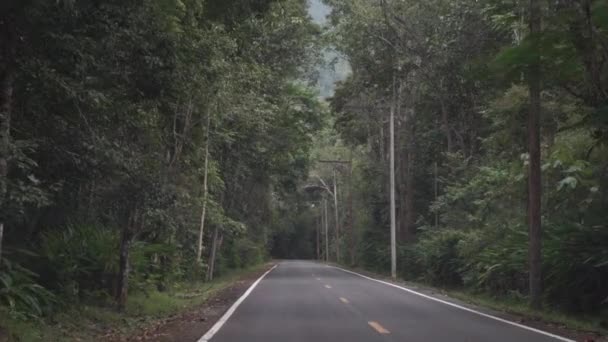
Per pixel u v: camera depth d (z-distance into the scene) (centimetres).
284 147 3688
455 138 3616
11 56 884
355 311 1582
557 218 1872
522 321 1407
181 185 1891
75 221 1515
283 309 1631
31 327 978
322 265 6450
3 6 819
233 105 2138
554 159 1756
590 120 1284
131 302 1552
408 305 1770
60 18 870
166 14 1084
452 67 3041
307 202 9025
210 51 1370
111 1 957
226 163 3403
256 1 1595
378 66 3569
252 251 5675
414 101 3678
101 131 1145
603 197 1625
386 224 4778
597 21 1149
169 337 1101
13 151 855
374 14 3334
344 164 6550
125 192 1372
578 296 1623
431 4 3100
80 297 1412
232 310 1609
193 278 2698
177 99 1428
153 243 1950
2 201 839
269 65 2927
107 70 1055
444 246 2802
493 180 2241
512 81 1409
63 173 1120
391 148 3769
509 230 2192
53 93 971
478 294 2311
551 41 1248
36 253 1310
